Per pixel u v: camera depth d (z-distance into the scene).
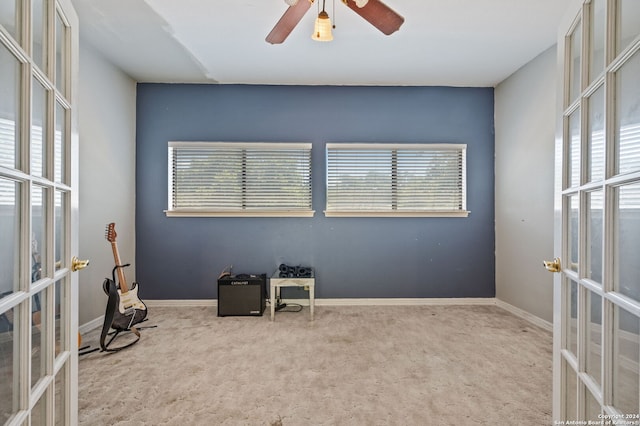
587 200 1.03
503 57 3.02
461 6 2.27
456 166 3.67
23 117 0.87
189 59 3.06
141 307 2.74
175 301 3.57
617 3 0.86
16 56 0.84
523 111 3.19
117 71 3.21
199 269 3.60
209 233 3.60
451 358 2.29
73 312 1.20
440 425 1.58
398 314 3.30
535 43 2.78
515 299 3.32
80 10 2.32
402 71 3.31
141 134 3.56
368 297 3.63
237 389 1.89
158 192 3.57
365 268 3.65
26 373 0.88
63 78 1.17
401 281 3.65
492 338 2.66
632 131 0.79
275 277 3.19
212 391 1.87
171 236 3.58
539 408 1.71
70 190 1.18
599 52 0.98
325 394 1.84
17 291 0.87
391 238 3.66
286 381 1.98
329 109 3.66
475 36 2.66
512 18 2.42
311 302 3.11
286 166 3.64
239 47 2.84
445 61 3.10
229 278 3.28
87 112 2.80
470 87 3.67
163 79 3.49
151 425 1.57
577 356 1.07
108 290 2.42
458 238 3.66
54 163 1.04
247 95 3.62
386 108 3.67
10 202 0.84
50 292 1.04
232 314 3.23
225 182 3.61
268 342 2.58
